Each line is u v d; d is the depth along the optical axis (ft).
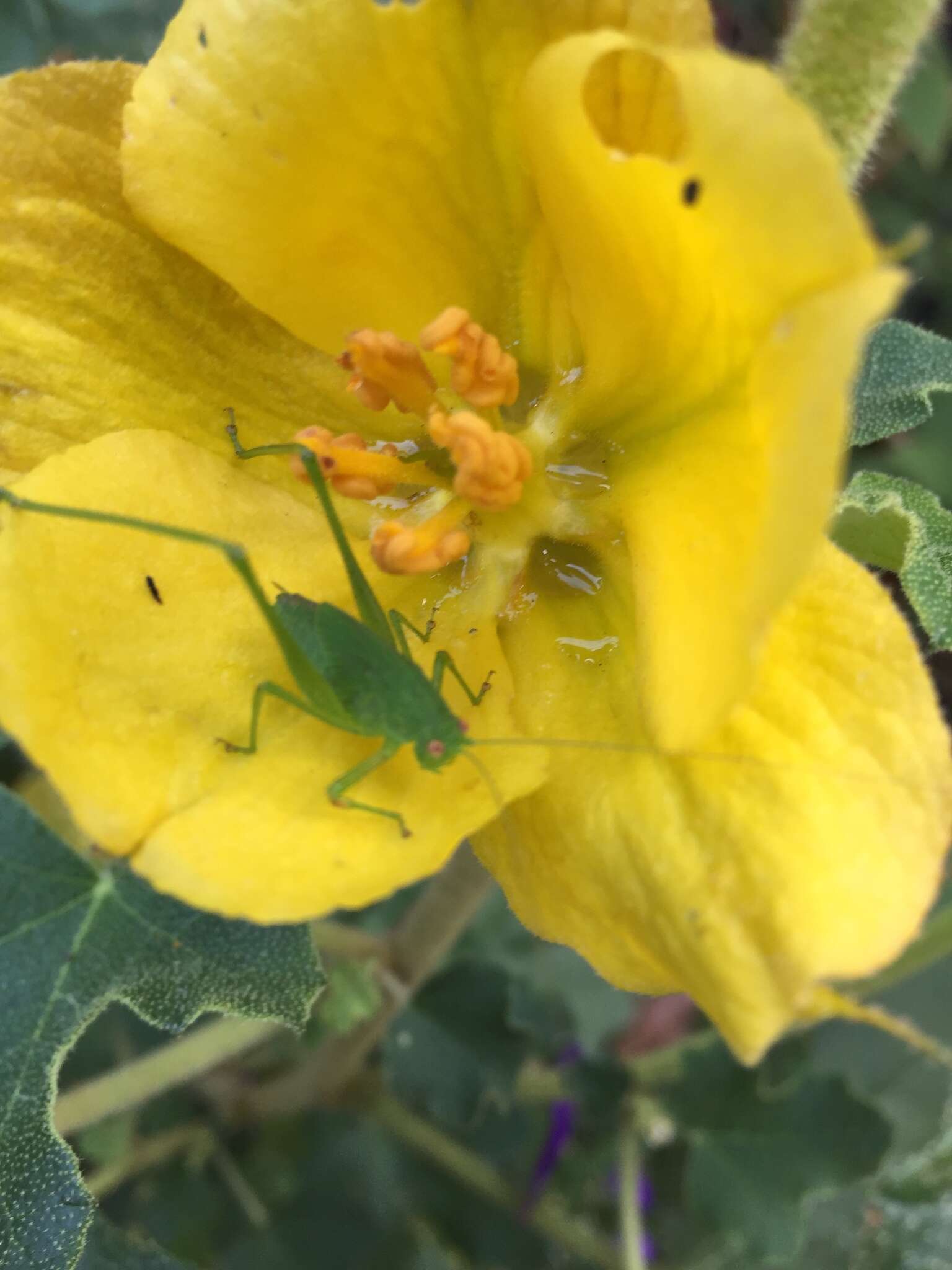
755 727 0.18
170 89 0.20
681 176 0.16
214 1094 0.43
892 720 0.18
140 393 0.22
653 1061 0.41
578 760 0.20
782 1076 0.38
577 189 0.19
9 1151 0.23
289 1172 0.43
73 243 0.22
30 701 0.18
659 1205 0.42
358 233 0.22
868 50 0.19
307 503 0.23
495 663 0.22
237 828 0.19
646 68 0.18
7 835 0.25
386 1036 0.37
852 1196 0.43
